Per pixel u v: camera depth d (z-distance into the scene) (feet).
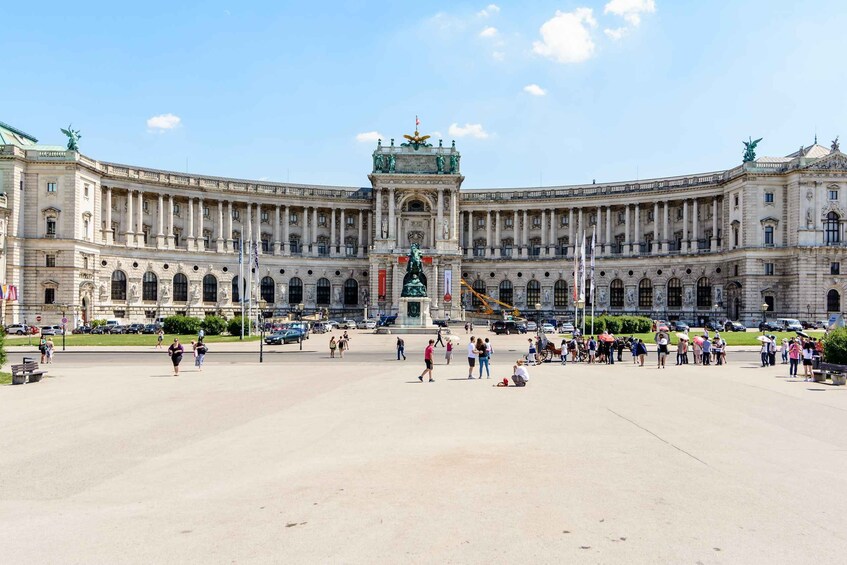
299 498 57.47
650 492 59.21
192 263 456.04
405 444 78.28
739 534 48.93
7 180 367.25
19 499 57.88
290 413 99.96
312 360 199.41
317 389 128.26
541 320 453.17
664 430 87.10
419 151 500.74
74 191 380.17
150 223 445.78
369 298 490.90
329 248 509.76
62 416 98.07
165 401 112.47
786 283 398.42
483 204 516.73
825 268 388.57
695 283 450.30
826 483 62.23
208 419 95.09
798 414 100.07
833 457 72.43
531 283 508.53
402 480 62.85
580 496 57.93
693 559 44.27
